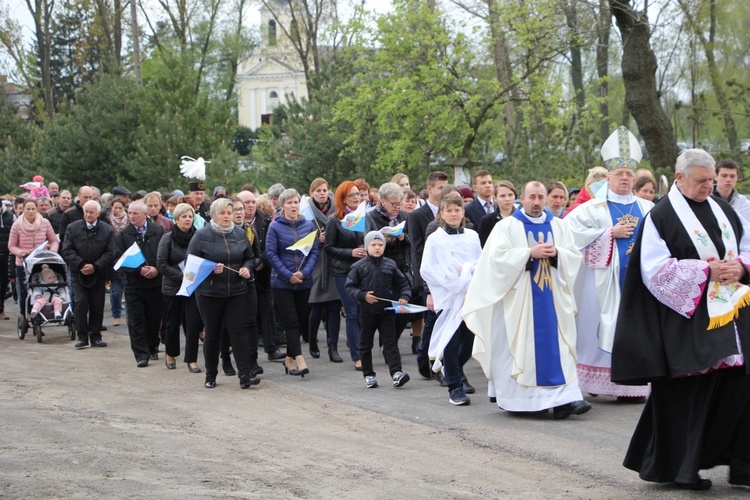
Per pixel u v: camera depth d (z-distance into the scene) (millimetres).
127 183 22828
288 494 5562
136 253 10617
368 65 22719
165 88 24141
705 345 5363
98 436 7082
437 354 8305
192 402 8609
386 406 8320
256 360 9656
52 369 10492
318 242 10695
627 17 16828
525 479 5902
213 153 22797
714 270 5449
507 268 7719
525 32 20562
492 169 21734
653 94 17156
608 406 8227
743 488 5590
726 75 24531
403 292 9172
